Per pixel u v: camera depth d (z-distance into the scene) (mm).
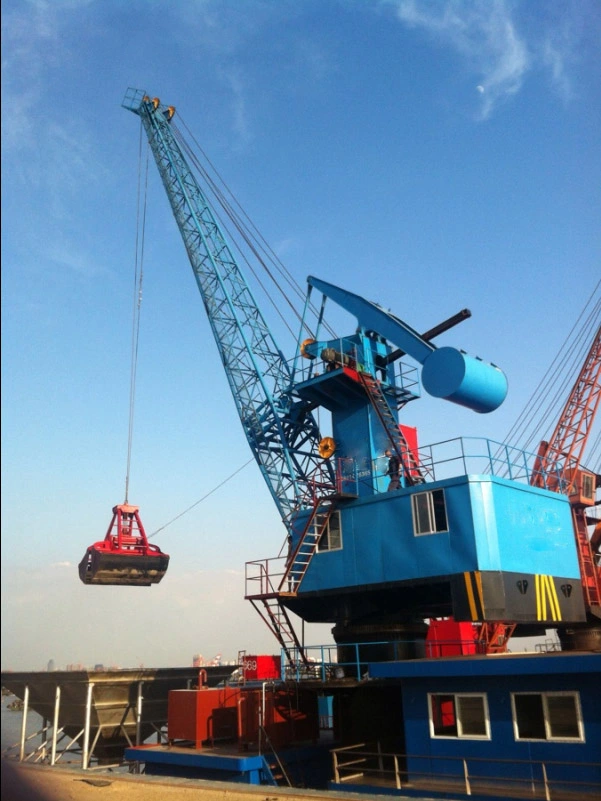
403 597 34344
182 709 33219
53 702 46438
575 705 21484
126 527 51281
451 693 24000
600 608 44719
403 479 41219
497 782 22328
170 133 72500
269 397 60812
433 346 40969
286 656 34312
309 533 37188
